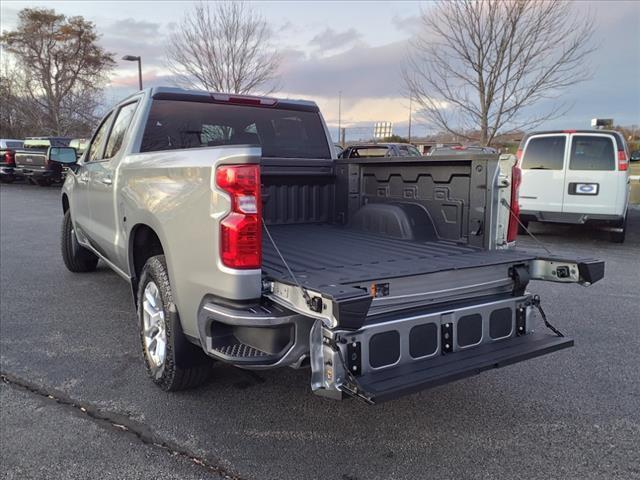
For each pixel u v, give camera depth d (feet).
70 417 10.87
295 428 10.61
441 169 13.23
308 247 12.51
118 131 15.65
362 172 15.84
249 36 70.28
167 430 10.44
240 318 8.84
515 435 10.50
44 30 145.18
